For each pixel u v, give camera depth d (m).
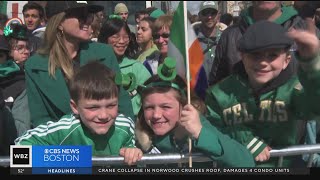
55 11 3.36
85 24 3.37
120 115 3.01
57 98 3.29
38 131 2.89
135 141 2.96
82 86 2.72
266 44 2.46
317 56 2.38
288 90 2.61
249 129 2.69
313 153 2.65
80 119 2.86
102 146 2.86
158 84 2.80
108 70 2.85
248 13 3.68
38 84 3.33
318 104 2.50
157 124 2.81
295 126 2.70
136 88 3.87
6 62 3.97
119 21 4.52
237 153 2.54
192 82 2.70
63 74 3.33
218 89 2.77
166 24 4.67
